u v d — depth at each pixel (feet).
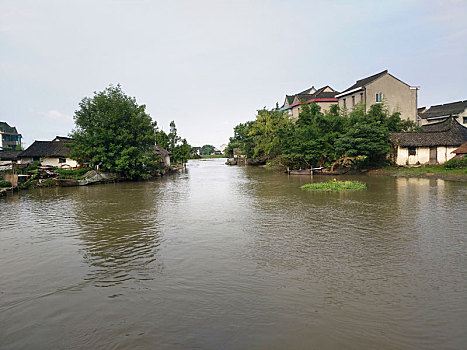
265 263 25.23
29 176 91.81
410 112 138.31
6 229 38.52
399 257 25.81
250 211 46.24
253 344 15.14
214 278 22.59
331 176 100.27
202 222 39.83
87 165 109.40
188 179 107.76
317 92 180.34
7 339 16.21
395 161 108.78
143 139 105.60
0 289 21.97
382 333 15.76
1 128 206.59
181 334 16.08
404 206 46.39
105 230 36.86
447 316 17.08
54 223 41.19
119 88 105.70
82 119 99.35
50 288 21.89
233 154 302.45
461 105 164.45
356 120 112.47
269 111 189.57
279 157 128.36
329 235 32.65
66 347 15.42
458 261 24.64
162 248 29.68
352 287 20.65
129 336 16.07
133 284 22.03
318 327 16.34
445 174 83.66
